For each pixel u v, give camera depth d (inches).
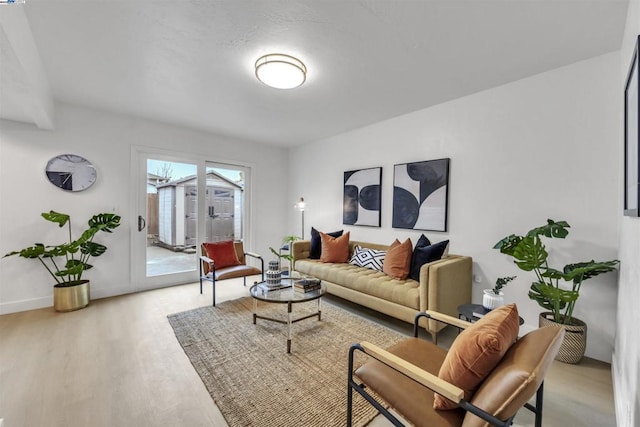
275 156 197.9
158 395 63.7
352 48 77.5
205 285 153.3
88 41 75.3
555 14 63.1
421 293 90.4
